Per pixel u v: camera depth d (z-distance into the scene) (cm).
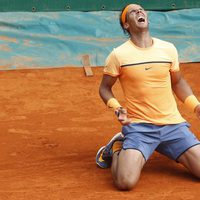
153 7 2331
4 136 1484
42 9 2281
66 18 2184
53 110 1703
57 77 1955
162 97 1195
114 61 1198
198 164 1164
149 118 1190
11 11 2262
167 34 2172
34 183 1180
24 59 2045
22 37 2106
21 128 1548
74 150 1380
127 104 1214
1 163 1298
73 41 2105
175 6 2336
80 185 1167
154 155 1338
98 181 1188
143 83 1186
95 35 2145
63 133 1510
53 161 1309
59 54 2073
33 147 1405
